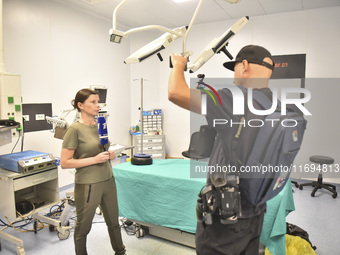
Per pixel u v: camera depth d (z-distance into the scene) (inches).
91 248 94.0
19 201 99.7
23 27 133.9
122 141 209.5
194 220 82.2
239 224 36.7
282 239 71.7
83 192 72.3
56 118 101.0
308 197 144.7
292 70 171.8
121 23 199.0
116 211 79.2
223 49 45.1
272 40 176.1
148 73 214.7
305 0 149.9
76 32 163.9
